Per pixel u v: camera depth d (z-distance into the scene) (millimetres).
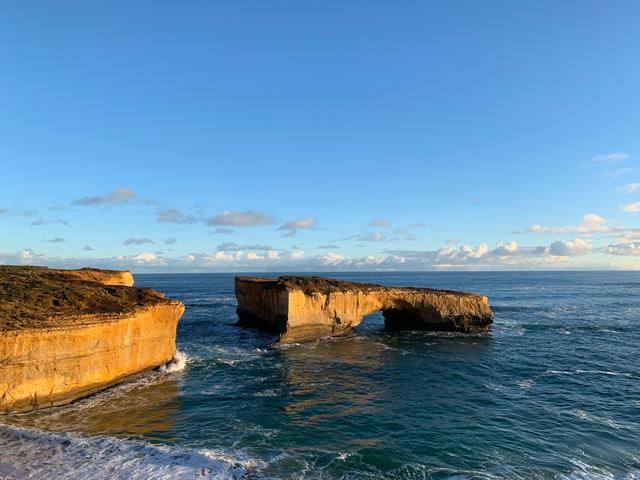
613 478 14914
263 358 32969
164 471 14375
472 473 15180
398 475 14945
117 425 18750
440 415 21016
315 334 41688
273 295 42188
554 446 17516
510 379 27641
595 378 27781
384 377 28062
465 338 42938
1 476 13844
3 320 19766
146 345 27016
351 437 18141
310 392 24547
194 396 23328
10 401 19328
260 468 15008
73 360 21578
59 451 15734
